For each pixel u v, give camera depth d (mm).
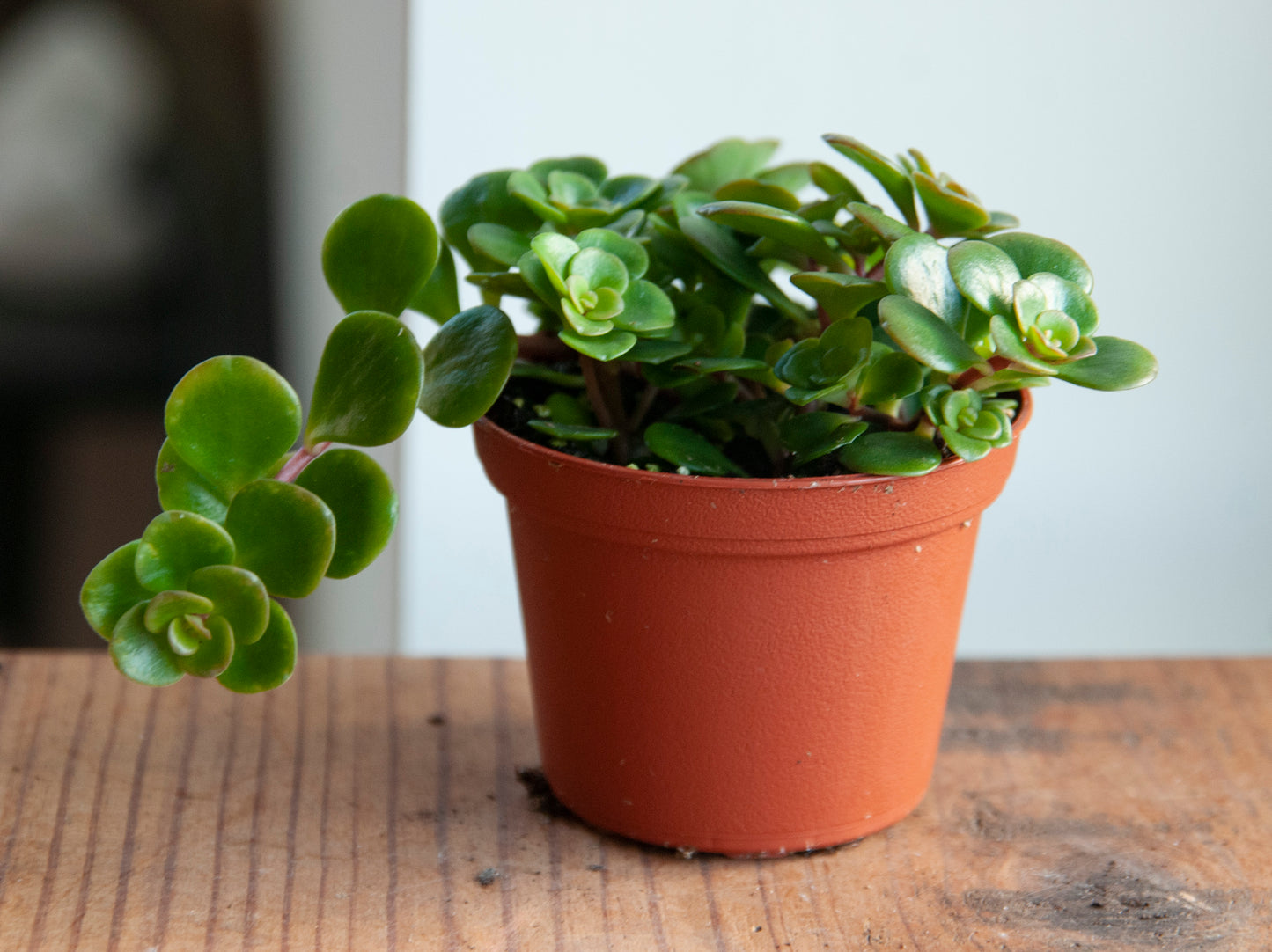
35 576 903
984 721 487
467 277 434
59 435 874
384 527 398
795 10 565
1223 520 637
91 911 422
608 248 419
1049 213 584
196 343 836
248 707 484
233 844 440
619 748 433
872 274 433
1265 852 445
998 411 417
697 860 440
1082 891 433
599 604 423
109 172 807
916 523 415
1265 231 583
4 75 789
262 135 798
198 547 385
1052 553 645
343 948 416
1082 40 567
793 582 415
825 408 436
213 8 771
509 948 417
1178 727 486
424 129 569
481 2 557
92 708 480
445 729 480
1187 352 604
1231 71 568
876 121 577
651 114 573
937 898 431
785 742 427
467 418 407
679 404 449
